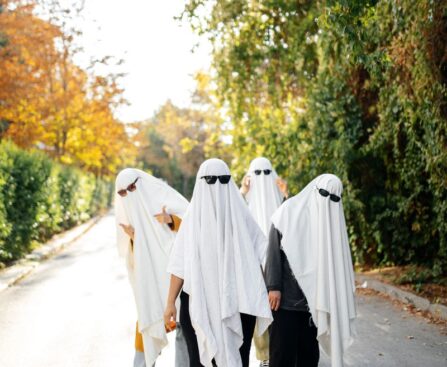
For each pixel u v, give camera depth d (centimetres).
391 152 1172
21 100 2562
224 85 1491
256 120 1495
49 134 2919
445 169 891
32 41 2558
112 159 4481
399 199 1168
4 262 1352
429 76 840
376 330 748
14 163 1501
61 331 759
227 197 427
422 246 1180
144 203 531
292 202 489
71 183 2539
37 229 1730
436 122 866
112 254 1639
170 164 6988
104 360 632
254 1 1379
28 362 628
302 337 476
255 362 613
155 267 519
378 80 1091
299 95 1527
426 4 800
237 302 409
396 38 963
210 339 402
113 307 906
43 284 1134
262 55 1438
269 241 478
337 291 473
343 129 1189
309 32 1334
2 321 817
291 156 1350
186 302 428
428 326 764
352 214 1232
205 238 419
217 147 3397
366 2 714
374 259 1252
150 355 507
